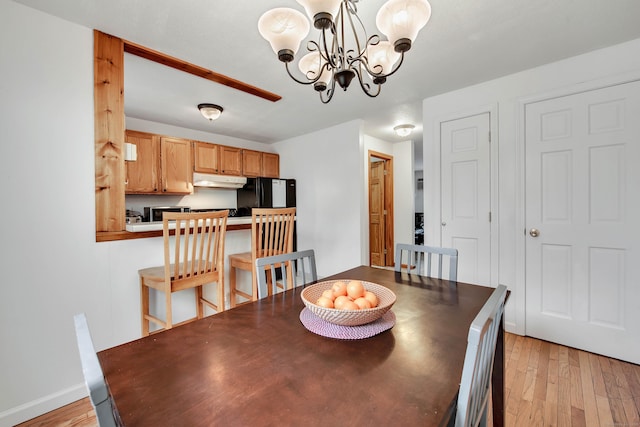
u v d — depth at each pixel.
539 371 1.85
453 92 2.69
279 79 2.43
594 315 2.04
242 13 1.61
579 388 1.68
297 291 1.40
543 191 2.23
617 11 1.60
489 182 2.50
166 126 3.72
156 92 2.69
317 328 0.96
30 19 1.51
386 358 0.78
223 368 0.74
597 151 2.01
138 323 1.92
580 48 1.98
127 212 3.49
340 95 2.79
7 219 1.44
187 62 2.13
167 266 1.73
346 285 1.13
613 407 1.52
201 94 2.74
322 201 4.00
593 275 2.04
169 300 1.74
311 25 1.72
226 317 1.08
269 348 0.84
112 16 1.61
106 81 1.76
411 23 1.12
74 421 1.48
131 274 1.89
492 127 2.47
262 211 2.25
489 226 2.51
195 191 4.15
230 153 4.10
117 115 1.81
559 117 2.16
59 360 1.58
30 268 1.51
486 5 1.56
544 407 1.53
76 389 1.63
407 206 4.84
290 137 4.44
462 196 2.66
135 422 0.55
